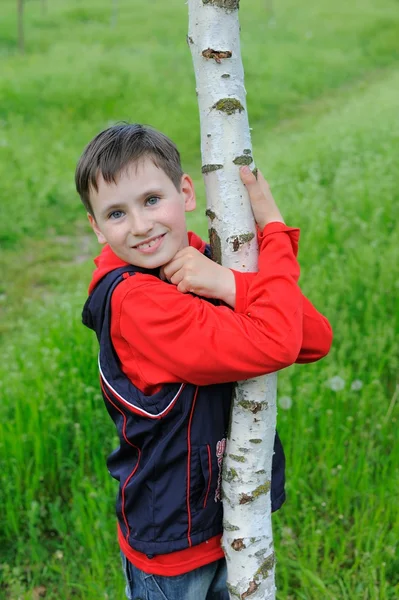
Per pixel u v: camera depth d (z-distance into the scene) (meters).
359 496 3.21
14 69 15.14
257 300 1.62
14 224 7.97
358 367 4.11
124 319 1.68
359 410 3.61
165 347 1.63
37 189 8.85
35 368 4.16
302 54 18.33
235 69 1.68
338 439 3.48
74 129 11.52
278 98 14.75
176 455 1.74
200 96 1.71
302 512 3.14
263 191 1.74
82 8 26.17
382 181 6.68
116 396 1.76
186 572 1.84
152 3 27.69
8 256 7.42
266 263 1.66
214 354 1.59
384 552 2.88
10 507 3.26
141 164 1.66
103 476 3.45
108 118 12.16
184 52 17.45
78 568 3.08
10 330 5.70
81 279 6.66
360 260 4.93
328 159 8.70
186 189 1.82
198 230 6.47
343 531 3.05
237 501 1.80
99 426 3.74
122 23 23.66
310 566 2.87
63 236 8.00
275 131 12.66
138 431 1.75
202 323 1.60
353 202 6.29
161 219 1.68
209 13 1.65
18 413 3.63
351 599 2.74
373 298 4.43
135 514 1.82
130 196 1.66
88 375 4.07
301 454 3.30
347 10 25.61
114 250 1.74
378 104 11.84
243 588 1.84
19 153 9.86
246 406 1.74
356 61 18.58
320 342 1.81
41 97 12.60
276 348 1.58
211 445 1.77
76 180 1.77
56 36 21.50
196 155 11.01
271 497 1.99
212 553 1.86
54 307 5.65
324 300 4.55
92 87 12.98
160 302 1.63
